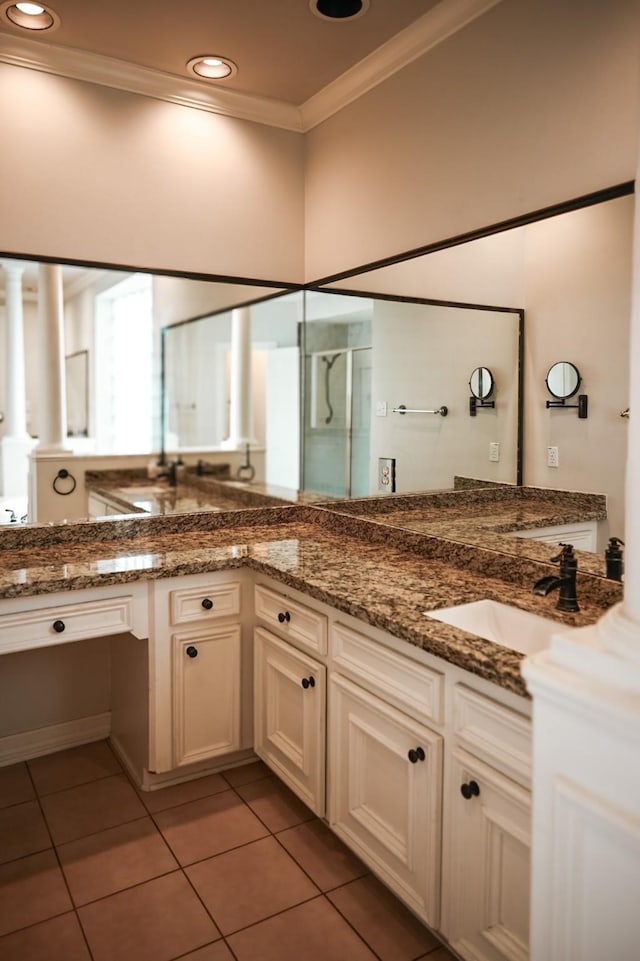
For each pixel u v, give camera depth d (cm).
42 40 216
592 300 168
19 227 222
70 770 238
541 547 182
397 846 164
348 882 182
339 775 186
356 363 274
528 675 111
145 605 211
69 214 230
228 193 263
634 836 94
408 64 223
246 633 232
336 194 264
